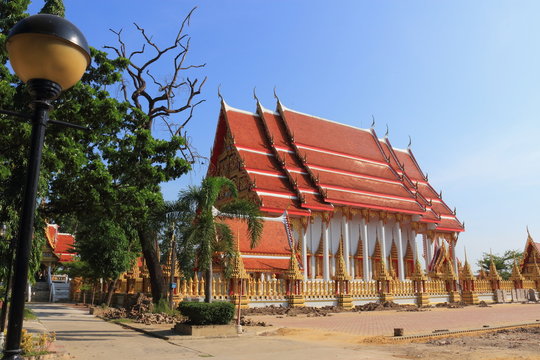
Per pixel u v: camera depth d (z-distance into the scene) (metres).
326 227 48.47
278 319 27.36
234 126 50.22
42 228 19.75
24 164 17.56
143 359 11.59
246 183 46.41
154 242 30.28
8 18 19.64
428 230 62.12
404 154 70.56
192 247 18.22
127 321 22.97
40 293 52.41
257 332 18.70
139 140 23.16
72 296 50.91
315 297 35.84
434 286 47.28
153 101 33.41
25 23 5.66
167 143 24.03
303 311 32.19
